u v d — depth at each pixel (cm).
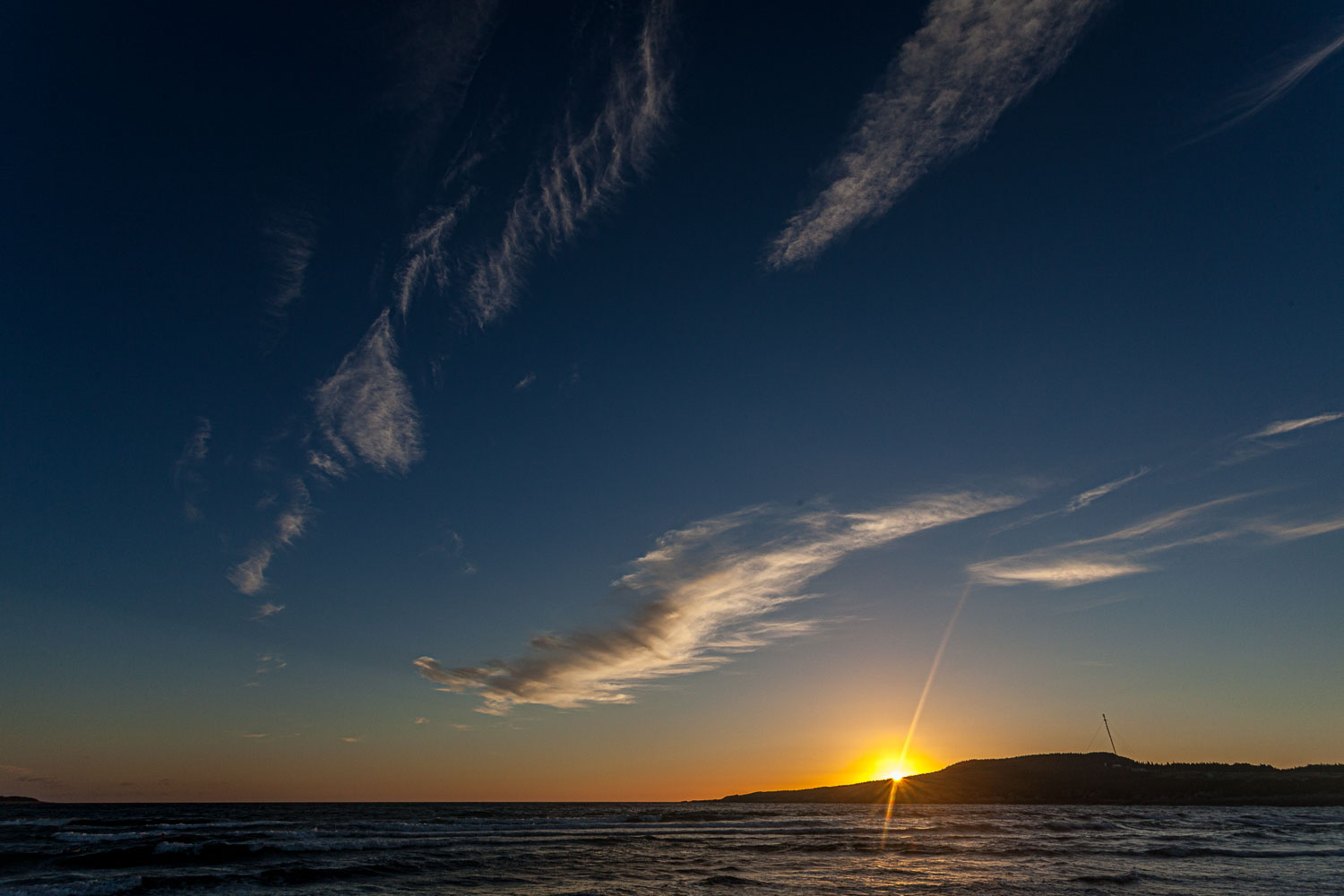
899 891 3612
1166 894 3541
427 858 4647
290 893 3316
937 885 3800
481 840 6141
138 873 3853
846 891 3606
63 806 16838
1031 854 5322
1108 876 4138
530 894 3372
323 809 15600
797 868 4481
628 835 6912
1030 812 12988
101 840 5516
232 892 3328
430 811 14412
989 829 8031
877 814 12144
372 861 4434
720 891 3575
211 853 4709
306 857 4619
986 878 4069
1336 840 6378
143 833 6394
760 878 4028
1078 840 6512
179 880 3584
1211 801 16000
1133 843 6144
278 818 9725
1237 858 5009
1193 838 6700
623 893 3431
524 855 5006
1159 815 11356
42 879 3634
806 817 11238
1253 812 12631
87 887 3356
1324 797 15200
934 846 5931
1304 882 3941
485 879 3850
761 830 7931
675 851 5459
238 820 9019
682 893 3478
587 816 11256
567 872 4191
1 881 3575
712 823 9206
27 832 6475
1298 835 7050
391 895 3288
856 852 5450
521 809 16950
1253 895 3503
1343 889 3700
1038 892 3578
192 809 15300
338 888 3481
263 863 4291
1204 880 4016
